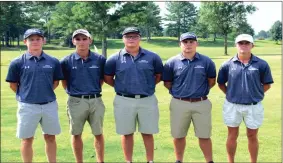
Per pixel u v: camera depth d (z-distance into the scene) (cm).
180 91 539
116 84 546
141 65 533
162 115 893
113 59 546
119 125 550
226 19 5250
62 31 5756
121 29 3597
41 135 718
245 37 513
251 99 522
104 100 1127
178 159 560
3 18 3734
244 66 520
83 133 731
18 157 599
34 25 4816
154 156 600
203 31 7306
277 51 4656
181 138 556
